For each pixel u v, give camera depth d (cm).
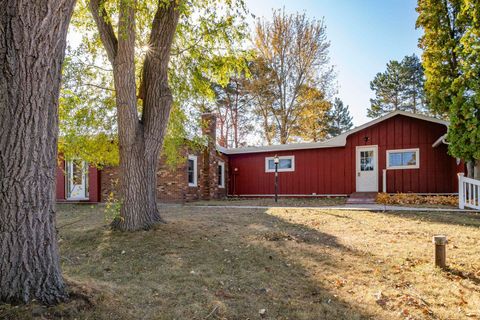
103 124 805
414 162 1348
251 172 1686
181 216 829
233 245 551
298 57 2197
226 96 2586
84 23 726
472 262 452
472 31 1032
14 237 264
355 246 543
